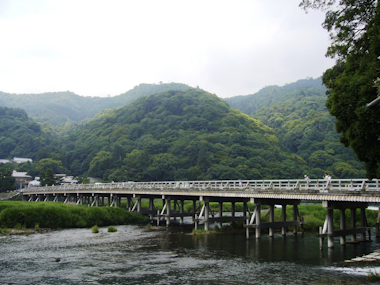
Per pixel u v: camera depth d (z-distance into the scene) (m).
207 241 35.06
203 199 42.34
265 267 23.95
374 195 23.42
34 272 23.11
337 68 29.41
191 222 55.62
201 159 123.06
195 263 25.38
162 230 44.53
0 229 41.31
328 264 24.38
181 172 120.56
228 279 21.05
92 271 23.27
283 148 154.50
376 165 23.33
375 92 22.06
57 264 25.30
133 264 25.17
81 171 149.50
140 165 128.62
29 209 45.56
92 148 158.62
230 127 155.38
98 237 38.12
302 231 40.31
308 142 154.38
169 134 154.38
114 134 164.12
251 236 38.47
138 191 54.25
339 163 124.25
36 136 187.00
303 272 22.27
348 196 25.25
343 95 24.03
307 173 121.12
